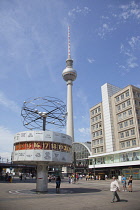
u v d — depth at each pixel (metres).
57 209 11.95
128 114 59.69
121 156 56.53
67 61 146.62
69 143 23.78
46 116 24.59
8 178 43.19
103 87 72.88
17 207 12.47
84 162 92.62
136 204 13.84
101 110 71.75
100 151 69.06
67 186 33.12
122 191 24.12
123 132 60.78
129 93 60.44
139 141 53.88
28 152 20.86
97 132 72.25
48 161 21.17
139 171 49.91
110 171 61.34
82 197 17.77
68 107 130.38
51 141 21.58
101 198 17.12
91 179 61.62
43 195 19.08
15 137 22.53
